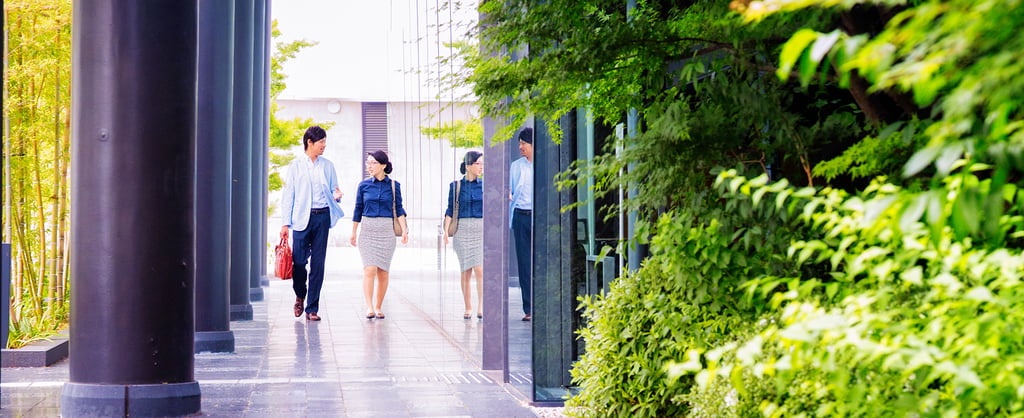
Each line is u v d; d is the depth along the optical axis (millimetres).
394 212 13062
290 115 29156
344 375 7898
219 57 9508
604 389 4555
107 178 5703
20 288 9664
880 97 3500
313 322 12672
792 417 2809
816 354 2293
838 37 1679
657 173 4148
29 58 9352
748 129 4223
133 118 5715
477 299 8586
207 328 9367
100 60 5711
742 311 3982
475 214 8781
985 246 2703
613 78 4645
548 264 6539
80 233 5750
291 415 6047
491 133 8141
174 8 5816
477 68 4719
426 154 11383
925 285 2865
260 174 16953
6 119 9328
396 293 17344
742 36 3650
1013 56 1449
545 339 6508
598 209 6492
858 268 2594
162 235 5773
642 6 4500
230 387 7188
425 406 6434
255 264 16953
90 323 5711
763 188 2779
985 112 1826
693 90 4777
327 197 12805
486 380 7645
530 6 4449
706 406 3500
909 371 2195
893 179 3365
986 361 2195
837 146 4242
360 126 29109
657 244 4234
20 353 8047
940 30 1485
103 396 5652
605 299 4816
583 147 6477
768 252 3984
